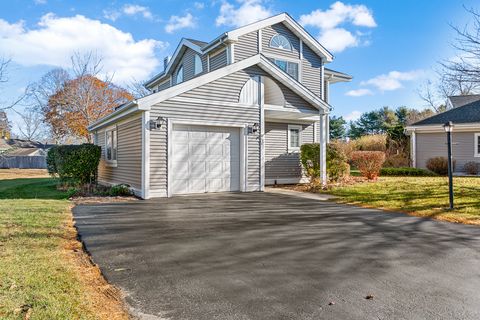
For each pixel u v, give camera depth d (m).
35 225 5.80
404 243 5.10
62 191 12.41
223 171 11.46
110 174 14.04
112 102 37.12
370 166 15.12
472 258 4.39
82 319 2.64
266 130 14.44
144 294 3.25
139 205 8.68
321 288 3.42
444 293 3.30
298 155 15.16
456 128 19.14
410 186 12.41
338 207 8.49
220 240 5.24
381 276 3.75
